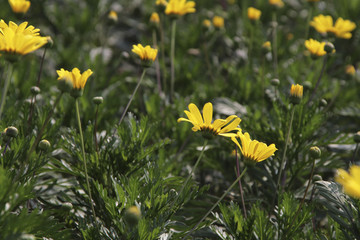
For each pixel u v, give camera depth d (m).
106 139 3.78
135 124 3.72
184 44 7.33
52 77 5.84
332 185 3.31
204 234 3.42
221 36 7.93
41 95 5.09
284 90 5.15
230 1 9.28
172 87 5.48
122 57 5.67
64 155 4.16
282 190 4.07
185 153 4.76
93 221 3.29
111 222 3.29
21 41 2.51
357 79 6.12
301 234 3.29
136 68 7.18
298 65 6.29
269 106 5.39
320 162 4.27
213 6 9.64
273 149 2.79
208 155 4.68
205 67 7.01
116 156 3.55
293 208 3.24
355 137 3.55
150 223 2.97
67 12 8.24
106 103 5.02
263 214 3.10
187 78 6.15
